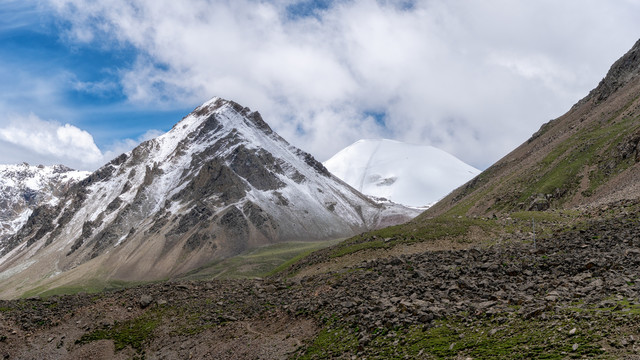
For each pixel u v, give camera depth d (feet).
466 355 112.16
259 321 195.31
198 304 222.07
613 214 234.58
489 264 179.01
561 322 110.22
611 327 99.45
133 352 192.65
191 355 180.75
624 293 117.70
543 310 119.24
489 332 118.73
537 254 187.42
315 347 155.12
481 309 133.80
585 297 122.93
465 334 123.13
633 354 87.71
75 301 242.17
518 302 132.05
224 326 195.52
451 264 197.88
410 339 131.44
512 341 110.22
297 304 196.54
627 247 166.40
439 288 165.17
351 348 142.72
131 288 258.37
